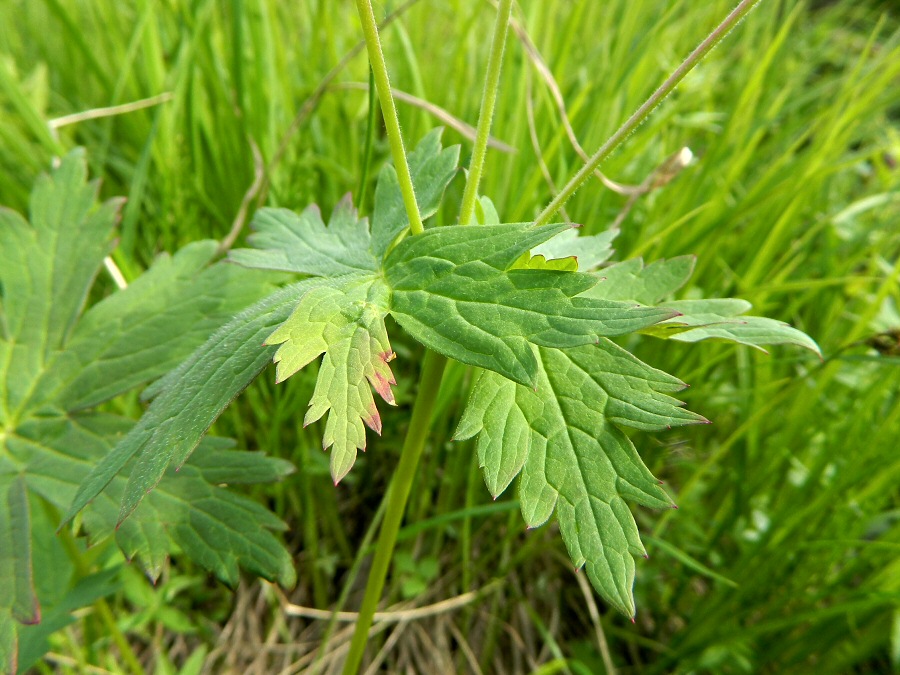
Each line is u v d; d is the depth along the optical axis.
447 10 0.36
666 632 0.29
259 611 0.29
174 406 0.13
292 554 0.29
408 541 0.28
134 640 0.28
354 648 0.19
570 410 0.14
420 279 0.14
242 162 0.28
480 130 0.15
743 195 0.31
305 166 0.29
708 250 0.29
